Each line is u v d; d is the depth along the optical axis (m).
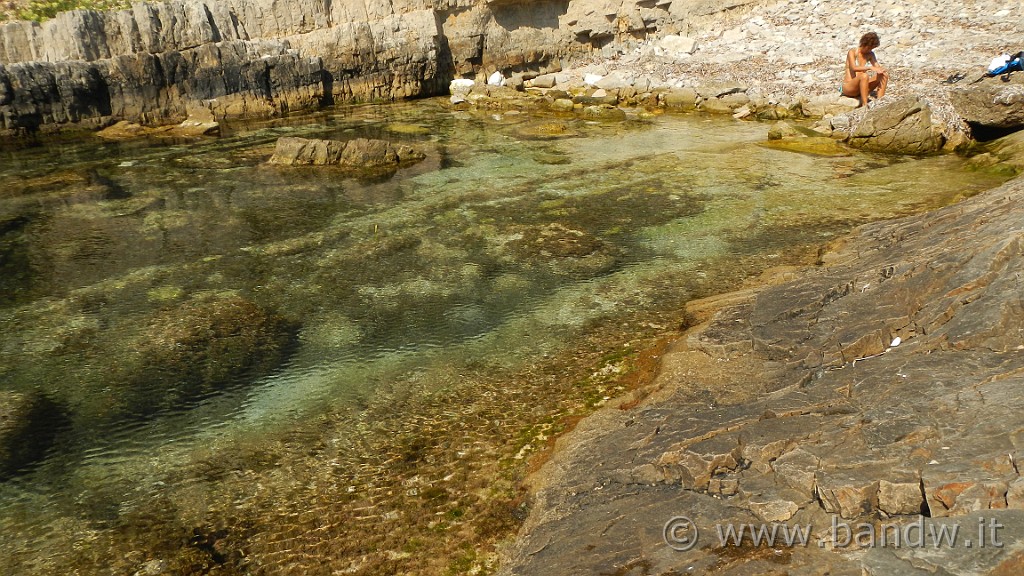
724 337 6.66
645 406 5.89
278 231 10.56
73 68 16.38
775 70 19.59
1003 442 4.06
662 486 4.72
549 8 23.00
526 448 5.83
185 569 4.80
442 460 5.76
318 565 4.78
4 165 13.93
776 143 14.72
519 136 16.12
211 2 18.77
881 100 14.89
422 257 9.61
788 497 4.25
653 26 23.50
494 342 7.54
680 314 7.90
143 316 8.16
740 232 10.08
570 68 22.80
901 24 20.61
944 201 10.77
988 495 3.75
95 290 8.77
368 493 5.43
